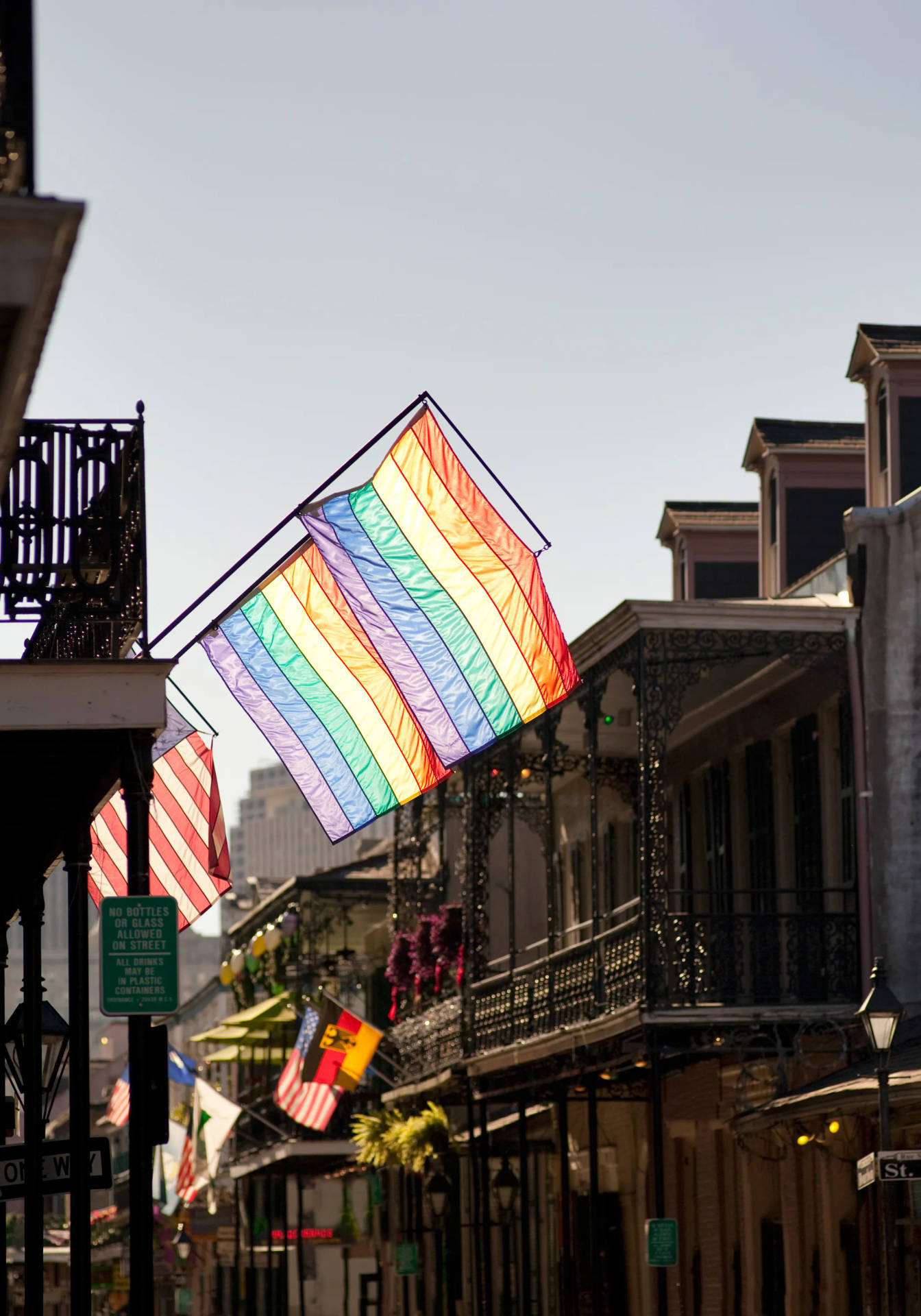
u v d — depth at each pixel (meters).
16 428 8.73
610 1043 25.89
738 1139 23.91
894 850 24.47
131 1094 13.25
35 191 8.53
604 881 34.31
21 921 17.06
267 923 51.50
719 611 24.58
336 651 16.44
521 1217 29.86
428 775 16.36
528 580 16.36
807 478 31.44
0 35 8.60
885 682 24.83
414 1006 37.84
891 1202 18.36
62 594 13.66
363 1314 50.97
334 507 16.33
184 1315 62.81
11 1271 82.94
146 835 13.51
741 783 29.30
